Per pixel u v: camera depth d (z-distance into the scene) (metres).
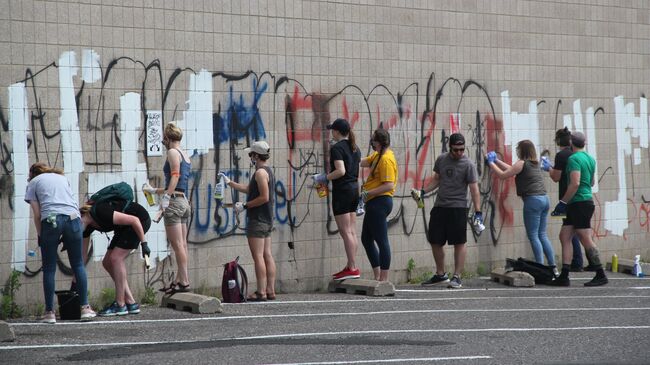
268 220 38.94
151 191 36.56
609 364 26.06
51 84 35.88
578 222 44.59
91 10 36.81
